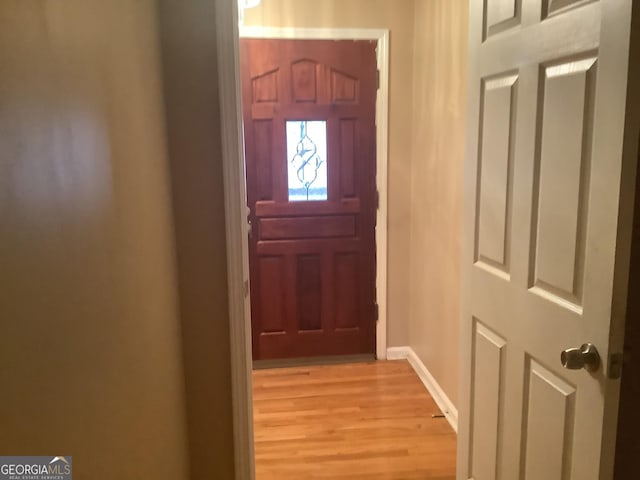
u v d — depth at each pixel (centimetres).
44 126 87
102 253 114
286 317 358
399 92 338
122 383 125
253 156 337
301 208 345
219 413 201
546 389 148
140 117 147
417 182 337
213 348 196
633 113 114
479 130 179
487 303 178
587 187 128
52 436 88
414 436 274
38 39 85
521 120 154
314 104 334
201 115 182
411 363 360
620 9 113
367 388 328
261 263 350
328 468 249
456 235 276
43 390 85
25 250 80
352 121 339
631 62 112
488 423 182
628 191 116
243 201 190
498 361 173
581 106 128
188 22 176
